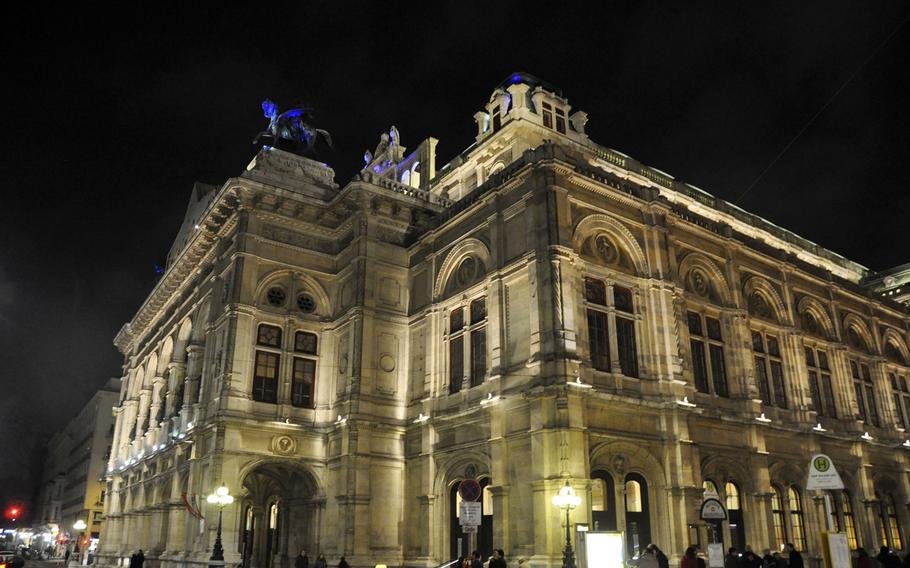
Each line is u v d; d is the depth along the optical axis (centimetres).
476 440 2769
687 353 2914
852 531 3422
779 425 3162
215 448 2973
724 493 2834
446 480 2909
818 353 3703
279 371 3269
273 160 3734
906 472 3772
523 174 2852
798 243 4653
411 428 3141
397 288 3438
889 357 4191
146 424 4556
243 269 3284
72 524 9575
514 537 2503
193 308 3969
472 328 3005
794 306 3625
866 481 3497
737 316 3209
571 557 2084
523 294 2730
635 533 2555
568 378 2441
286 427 3152
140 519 4019
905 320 4400
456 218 3212
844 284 4003
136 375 5091
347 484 2988
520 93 4162
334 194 3750
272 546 3638
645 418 2672
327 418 3288
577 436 2394
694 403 2855
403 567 2964
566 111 4338
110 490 4878
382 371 3247
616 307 2814
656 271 2941
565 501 2141
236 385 3109
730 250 3338
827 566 1273
